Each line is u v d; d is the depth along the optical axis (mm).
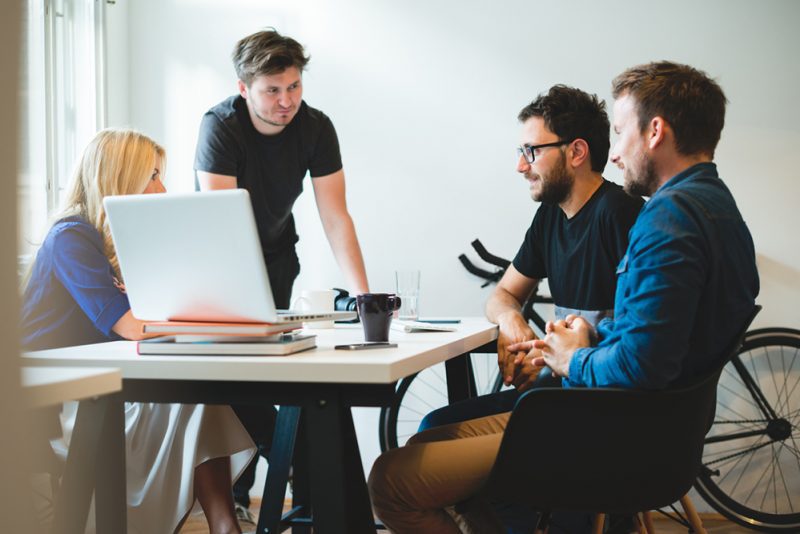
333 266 3613
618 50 3393
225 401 1304
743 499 3359
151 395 1342
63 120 3236
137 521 1834
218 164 2557
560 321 1561
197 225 1323
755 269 1369
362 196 3588
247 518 3039
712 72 3328
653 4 3363
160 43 3709
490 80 3494
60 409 1790
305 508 2176
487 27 3490
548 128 2006
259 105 2482
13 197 353
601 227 1968
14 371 364
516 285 2281
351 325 2236
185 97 3695
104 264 1791
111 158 2016
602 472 1304
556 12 3438
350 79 3590
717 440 3279
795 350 3326
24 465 373
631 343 1254
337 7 3592
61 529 1366
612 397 1278
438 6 3525
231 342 1354
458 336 1728
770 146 3295
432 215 3539
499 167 3492
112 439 1374
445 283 3527
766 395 3350
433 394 3645
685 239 1235
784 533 3182
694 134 1409
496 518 1642
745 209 3322
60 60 3223
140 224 1364
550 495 1318
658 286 1233
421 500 1448
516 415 1297
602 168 2043
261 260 1306
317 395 1247
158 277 1393
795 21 3268
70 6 3289
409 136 3553
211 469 1878
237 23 3660
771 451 3344
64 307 1895
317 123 2721
